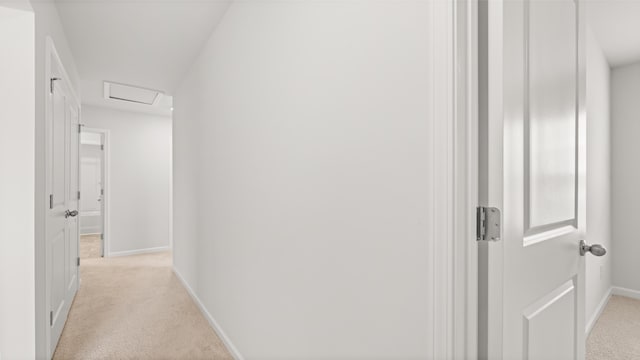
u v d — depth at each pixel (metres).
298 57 1.37
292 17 1.41
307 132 1.30
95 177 7.47
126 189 5.00
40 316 1.71
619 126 3.08
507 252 0.79
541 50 0.96
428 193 0.79
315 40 1.25
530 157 0.90
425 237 0.79
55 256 2.16
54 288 2.13
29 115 1.60
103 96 4.17
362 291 1.01
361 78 1.01
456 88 0.74
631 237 2.99
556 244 1.03
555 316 1.02
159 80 3.55
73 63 2.97
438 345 0.76
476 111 0.78
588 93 2.42
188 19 2.31
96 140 7.47
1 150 1.56
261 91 1.70
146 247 5.17
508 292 0.79
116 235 4.90
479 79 0.80
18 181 1.58
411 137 0.83
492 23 0.79
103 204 4.84
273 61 1.58
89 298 3.06
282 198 1.49
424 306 0.80
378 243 0.94
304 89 1.33
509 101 0.81
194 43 2.69
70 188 2.71
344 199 1.09
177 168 3.75
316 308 1.24
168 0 2.08
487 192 0.78
